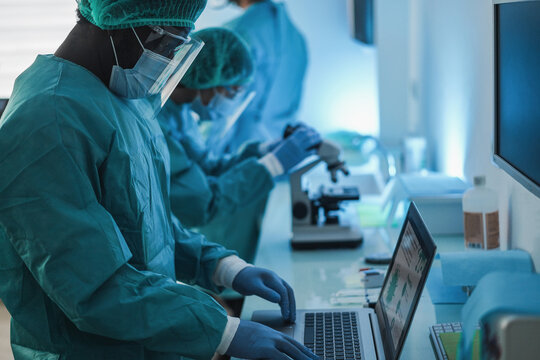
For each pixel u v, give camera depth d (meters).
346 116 4.40
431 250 1.11
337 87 4.36
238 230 2.48
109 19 1.19
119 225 1.23
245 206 2.26
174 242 1.51
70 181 1.10
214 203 2.20
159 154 1.42
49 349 1.23
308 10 4.27
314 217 2.33
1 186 1.09
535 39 1.18
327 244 2.22
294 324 1.48
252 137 3.73
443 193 2.14
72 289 1.08
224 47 2.08
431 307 1.55
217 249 1.62
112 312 1.10
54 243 1.08
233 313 2.65
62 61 1.23
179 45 1.27
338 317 1.50
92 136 1.16
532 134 1.22
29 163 1.09
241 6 3.66
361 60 4.30
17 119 1.11
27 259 1.10
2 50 3.94
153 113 1.43
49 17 3.90
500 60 1.47
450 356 1.23
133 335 1.12
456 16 2.43
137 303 1.12
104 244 1.11
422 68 3.35
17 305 1.21
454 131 2.53
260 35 3.49
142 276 1.16
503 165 1.44
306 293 1.78
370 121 4.39
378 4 3.39
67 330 1.22
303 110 4.41
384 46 3.43
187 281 1.63
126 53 1.24
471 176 2.23
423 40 3.31
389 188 2.62
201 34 2.07
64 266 1.08
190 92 2.18
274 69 3.71
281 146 2.31
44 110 1.12
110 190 1.20
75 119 1.14
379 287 1.77
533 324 0.80
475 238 1.68
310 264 2.06
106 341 1.24
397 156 3.04
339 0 4.24
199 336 1.16
